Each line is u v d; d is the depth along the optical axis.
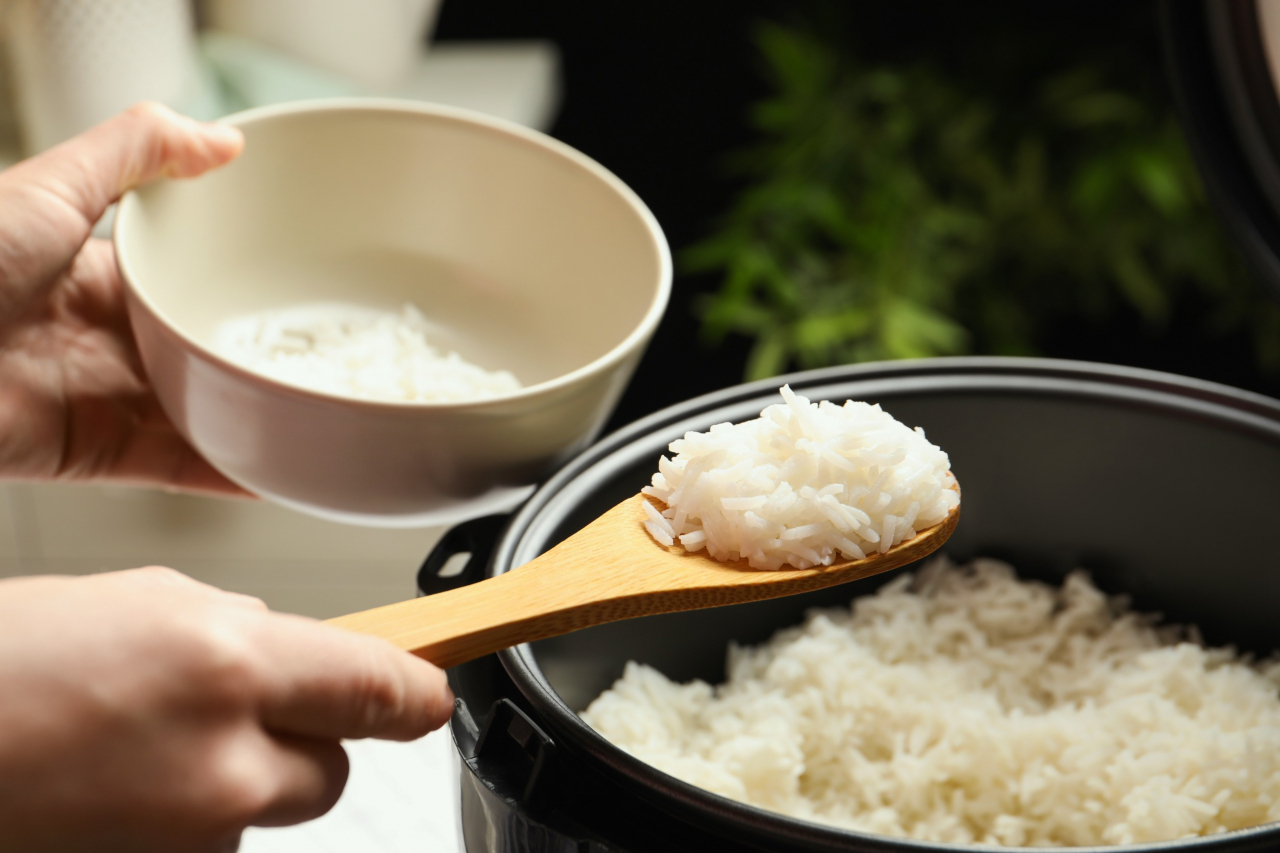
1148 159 1.31
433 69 1.39
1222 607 0.76
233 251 0.79
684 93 1.56
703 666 0.77
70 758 0.57
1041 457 0.77
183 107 1.04
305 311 0.81
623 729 0.71
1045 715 0.74
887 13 1.50
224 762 0.58
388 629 0.62
